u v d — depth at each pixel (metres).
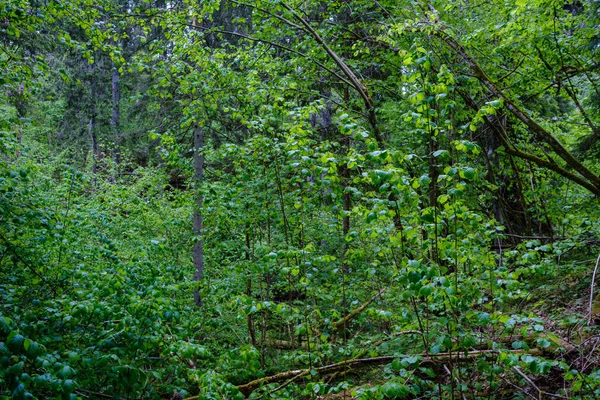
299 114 5.25
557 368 4.59
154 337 3.86
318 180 5.36
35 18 5.76
